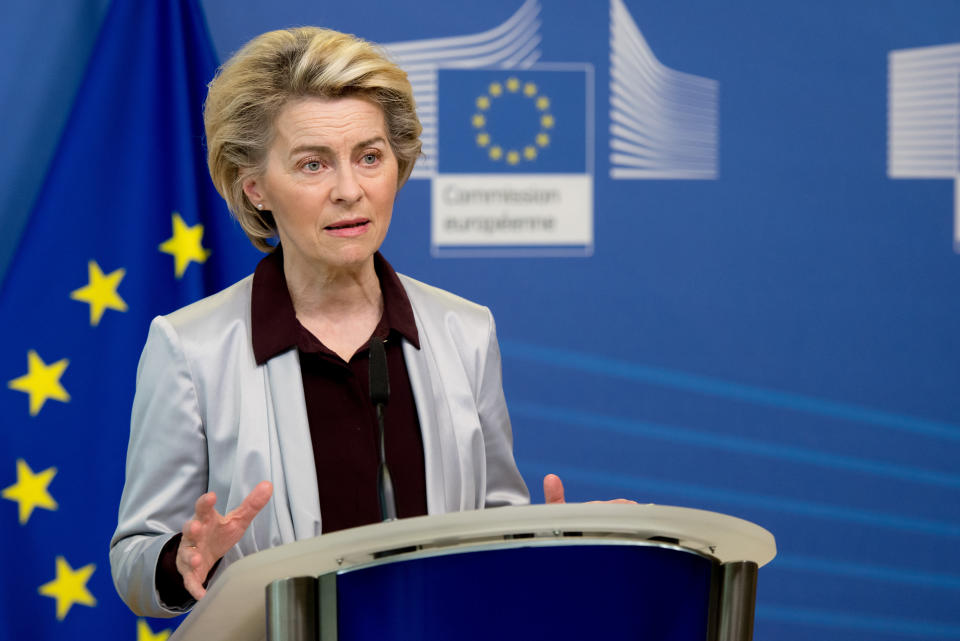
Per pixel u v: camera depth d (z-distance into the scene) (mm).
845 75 10867
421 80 10414
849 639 10961
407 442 6023
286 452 5777
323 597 3648
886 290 10961
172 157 9703
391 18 10359
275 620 3639
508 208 10531
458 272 10484
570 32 10586
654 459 10766
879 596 10977
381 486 4852
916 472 11016
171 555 5172
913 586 11016
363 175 5777
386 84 5789
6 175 9898
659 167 10711
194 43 9812
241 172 6039
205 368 5945
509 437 6617
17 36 9914
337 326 6191
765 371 10867
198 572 4543
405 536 3432
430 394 6152
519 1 10500
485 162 10492
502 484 6578
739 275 10820
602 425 10695
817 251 10891
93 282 9484
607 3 10625
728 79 10766
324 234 5734
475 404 6352
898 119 10906
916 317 10992
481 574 3555
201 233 9781
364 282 6223
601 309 10672
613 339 10703
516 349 10594
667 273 10750
